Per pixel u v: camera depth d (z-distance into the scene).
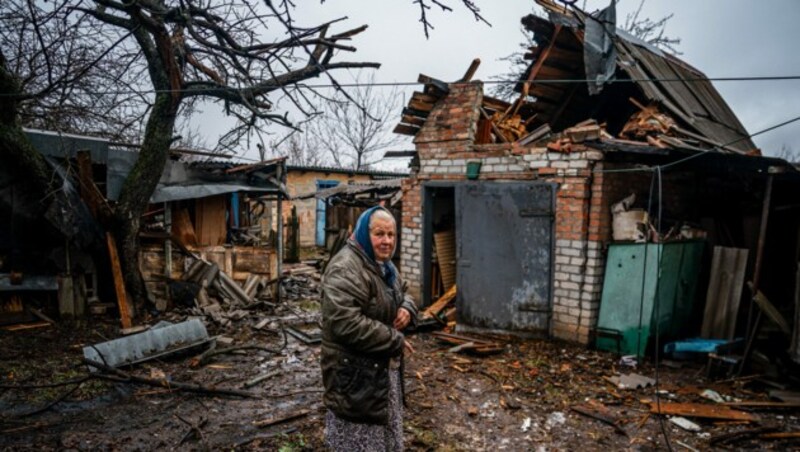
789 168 5.05
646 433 3.98
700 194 7.50
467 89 7.44
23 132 6.74
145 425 3.99
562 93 8.77
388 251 2.61
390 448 2.67
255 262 9.08
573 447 3.76
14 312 6.91
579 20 7.26
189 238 8.90
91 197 7.21
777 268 6.78
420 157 7.95
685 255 6.17
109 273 7.66
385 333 2.41
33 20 3.87
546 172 6.54
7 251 6.95
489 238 7.00
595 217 6.18
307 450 3.59
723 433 3.96
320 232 18.48
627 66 7.12
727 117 9.30
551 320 6.62
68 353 5.79
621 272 6.06
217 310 8.01
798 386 4.86
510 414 4.33
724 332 5.86
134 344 5.39
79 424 3.99
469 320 7.18
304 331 6.86
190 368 5.41
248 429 3.93
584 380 5.18
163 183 8.10
